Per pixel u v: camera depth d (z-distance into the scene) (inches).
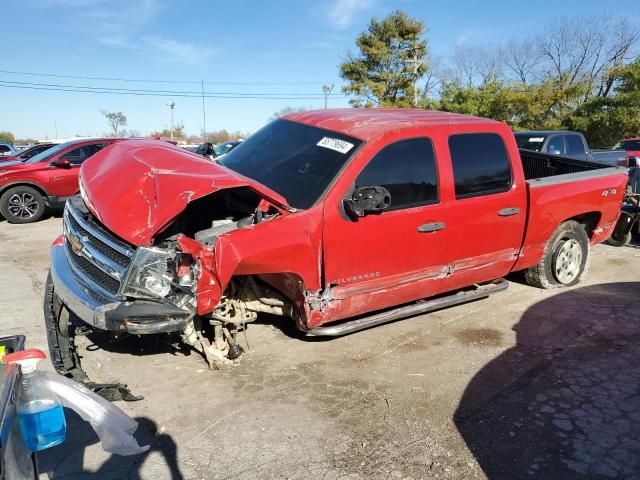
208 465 117.8
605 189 237.8
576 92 1279.5
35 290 236.2
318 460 120.2
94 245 141.3
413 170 172.1
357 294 165.2
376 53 1568.7
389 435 130.3
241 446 124.7
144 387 150.9
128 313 126.3
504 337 190.2
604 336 191.8
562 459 122.5
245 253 136.5
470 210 185.5
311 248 150.1
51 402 75.6
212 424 133.5
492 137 196.1
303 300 155.9
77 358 158.9
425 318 206.8
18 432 69.4
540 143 450.3
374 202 148.2
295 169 168.7
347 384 154.9
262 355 171.8
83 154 454.3
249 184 141.6
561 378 161.0
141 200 135.9
